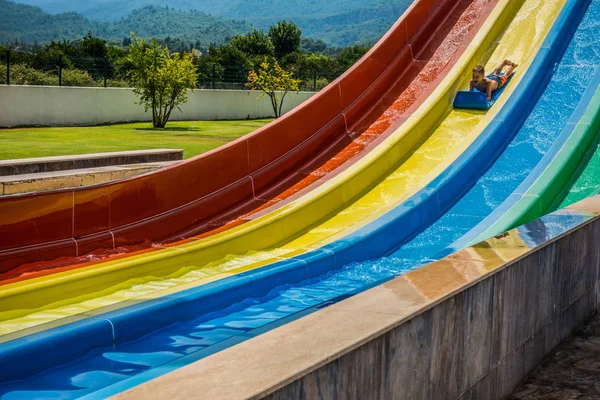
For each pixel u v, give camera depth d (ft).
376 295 11.40
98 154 47.16
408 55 44.14
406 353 10.38
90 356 18.30
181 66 94.48
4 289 20.81
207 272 25.61
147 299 21.11
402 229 30.09
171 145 68.85
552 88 40.75
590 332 18.37
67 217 25.84
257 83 117.70
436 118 39.17
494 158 35.63
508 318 14.08
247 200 32.48
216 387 7.48
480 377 13.03
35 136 74.69
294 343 8.98
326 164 35.42
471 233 29.12
